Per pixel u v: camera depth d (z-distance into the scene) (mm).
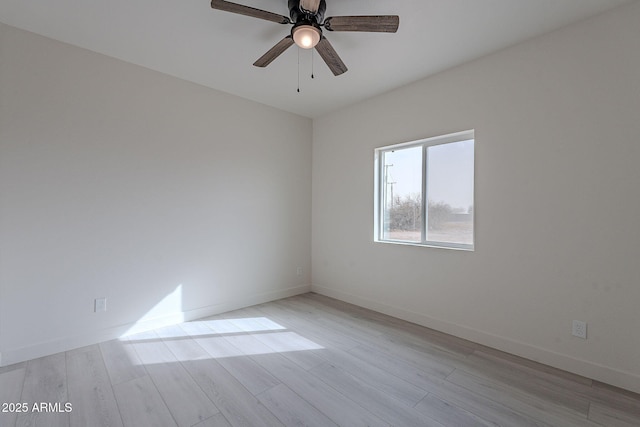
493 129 2521
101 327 2600
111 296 2648
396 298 3262
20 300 2248
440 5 1944
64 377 2057
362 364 2268
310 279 4324
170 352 2434
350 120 3754
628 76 1928
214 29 2244
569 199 2154
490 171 2543
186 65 2789
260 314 3336
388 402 1828
